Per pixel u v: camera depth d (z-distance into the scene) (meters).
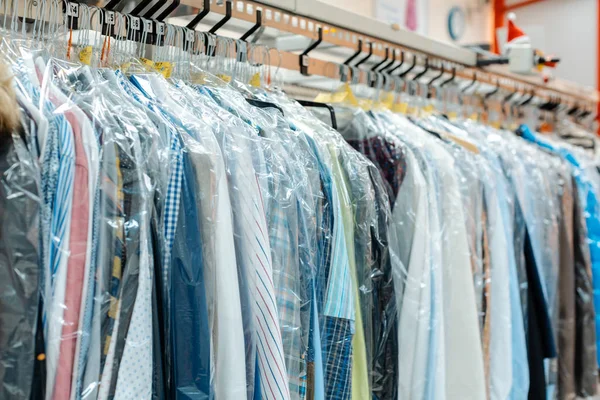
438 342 1.06
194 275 0.70
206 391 0.68
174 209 0.69
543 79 1.91
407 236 1.06
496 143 1.38
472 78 1.60
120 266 0.64
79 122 0.63
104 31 0.82
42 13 0.77
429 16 2.45
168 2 0.94
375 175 1.00
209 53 0.96
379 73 1.27
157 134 0.70
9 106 0.56
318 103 1.09
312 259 0.89
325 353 0.91
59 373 0.60
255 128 0.85
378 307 0.99
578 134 2.05
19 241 0.56
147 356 0.65
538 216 1.42
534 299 1.31
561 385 1.45
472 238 1.18
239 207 0.78
